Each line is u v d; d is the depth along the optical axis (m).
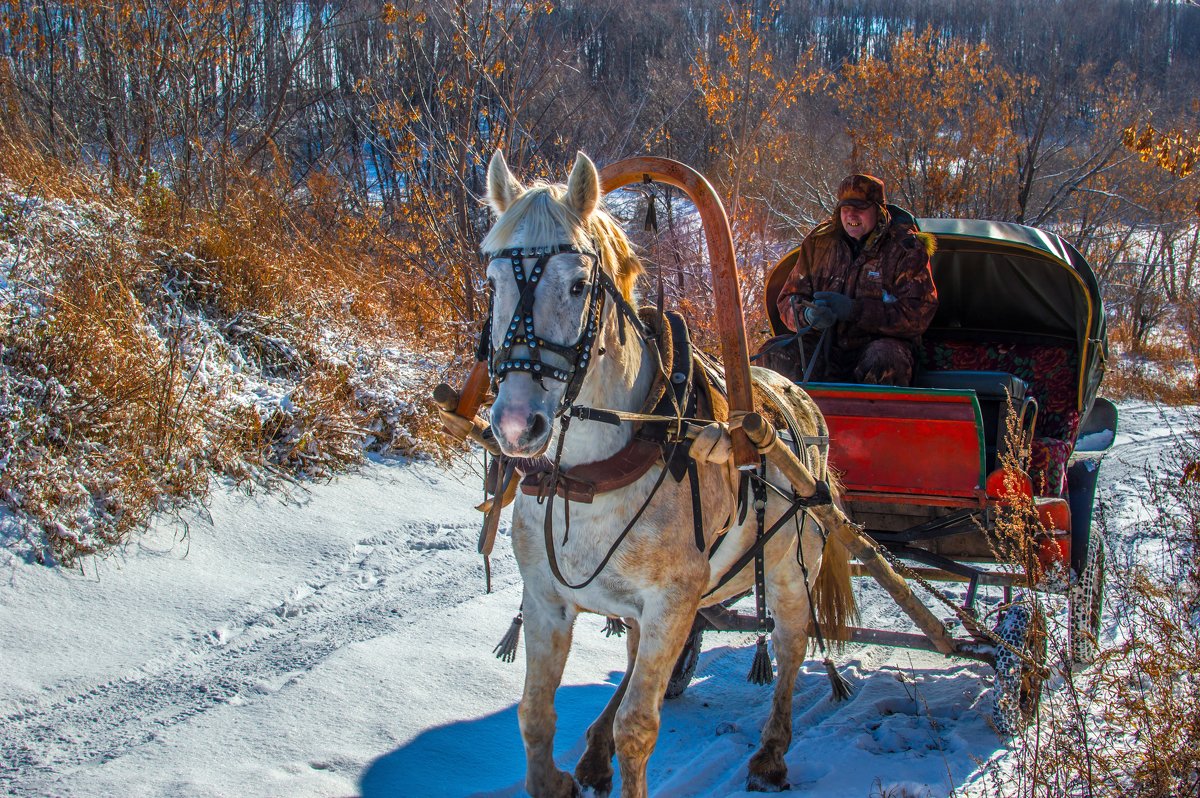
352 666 4.80
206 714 4.32
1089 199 21.92
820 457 4.45
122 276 7.50
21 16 11.38
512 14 12.08
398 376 8.55
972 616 4.70
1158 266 23.23
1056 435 5.84
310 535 6.41
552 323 2.99
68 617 4.94
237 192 10.59
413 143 11.23
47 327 6.26
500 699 4.71
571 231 3.07
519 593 6.03
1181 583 4.46
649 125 16.75
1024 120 20.30
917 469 4.65
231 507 6.43
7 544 5.25
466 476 8.01
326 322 8.77
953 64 18.30
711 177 14.69
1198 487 5.02
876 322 5.42
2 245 7.00
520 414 2.91
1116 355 20.89
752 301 12.27
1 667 4.46
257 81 14.52
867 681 5.23
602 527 3.34
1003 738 4.27
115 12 11.41
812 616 4.45
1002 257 5.97
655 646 3.40
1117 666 4.11
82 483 5.74
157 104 11.52
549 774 3.61
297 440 7.21
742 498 3.80
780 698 4.23
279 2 14.88
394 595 5.82
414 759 4.09
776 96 14.45
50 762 3.89
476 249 11.01
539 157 11.98
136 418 6.29
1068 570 4.51
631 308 3.42
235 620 5.25
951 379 5.25
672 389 3.53
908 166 18.19
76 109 11.79
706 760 4.24
